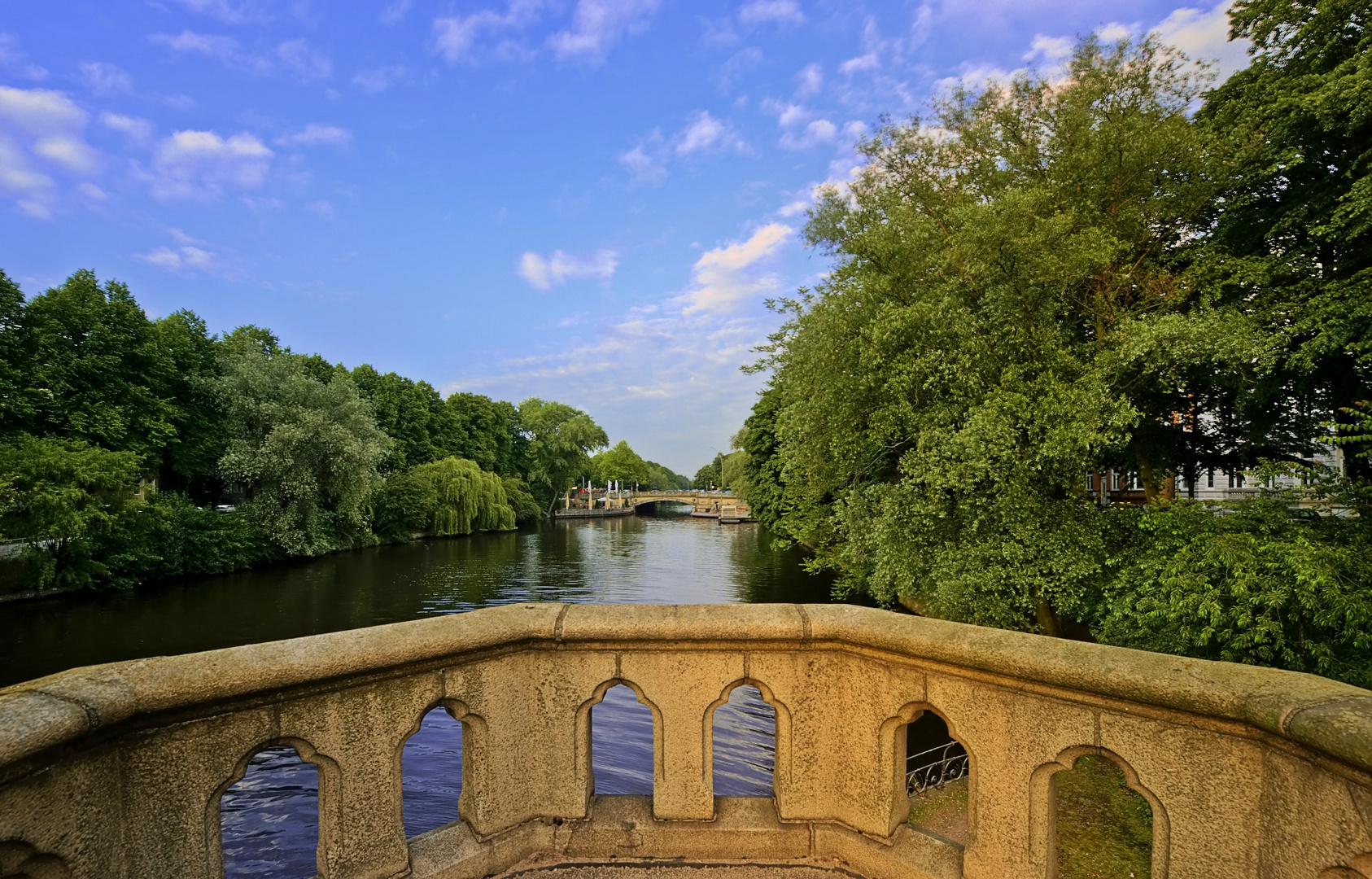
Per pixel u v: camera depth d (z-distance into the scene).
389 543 52.16
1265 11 13.08
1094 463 11.43
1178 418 14.70
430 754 12.91
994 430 10.80
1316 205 11.76
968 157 14.12
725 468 62.94
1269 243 12.88
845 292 13.43
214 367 41.59
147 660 2.17
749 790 11.15
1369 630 8.02
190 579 33.22
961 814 7.53
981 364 11.73
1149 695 2.07
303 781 11.59
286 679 2.28
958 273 12.16
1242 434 13.96
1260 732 1.89
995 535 11.91
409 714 2.62
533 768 3.01
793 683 2.96
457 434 71.38
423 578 35.84
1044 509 11.86
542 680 2.99
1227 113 13.56
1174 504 10.92
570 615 3.00
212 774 2.21
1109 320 12.17
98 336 32.47
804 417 14.56
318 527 39.88
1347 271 11.82
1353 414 9.27
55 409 30.64
